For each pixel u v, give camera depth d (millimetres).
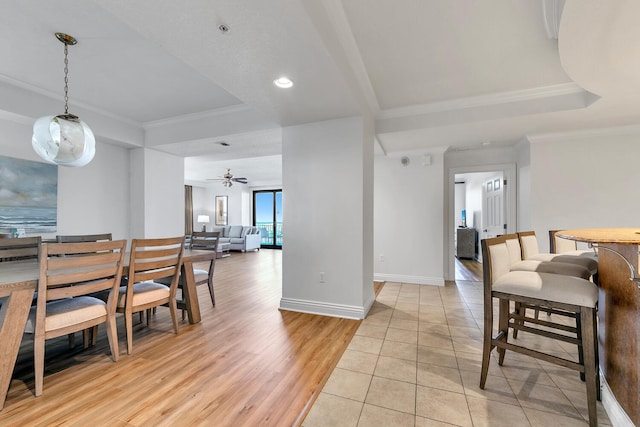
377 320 2951
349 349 2309
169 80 2975
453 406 1612
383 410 1585
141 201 4340
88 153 2484
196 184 10469
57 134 2268
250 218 10875
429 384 1825
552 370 1973
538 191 3715
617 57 1970
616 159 3447
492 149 4531
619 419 1390
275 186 10758
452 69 2627
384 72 2689
